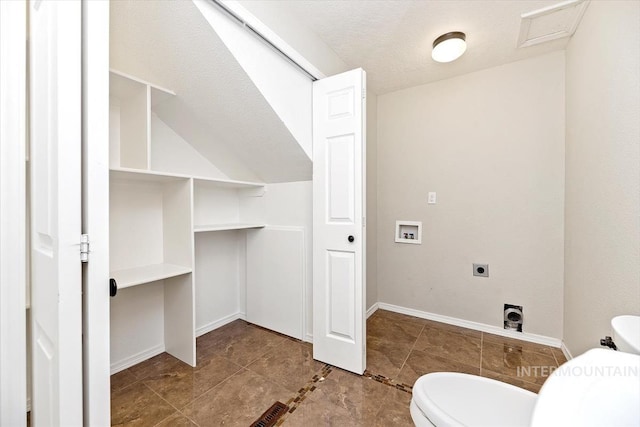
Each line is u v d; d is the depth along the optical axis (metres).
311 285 2.12
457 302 2.41
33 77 0.82
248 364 1.81
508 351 1.97
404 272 2.67
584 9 1.55
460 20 1.68
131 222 1.80
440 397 0.85
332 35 1.83
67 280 0.63
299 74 1.77
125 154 1.72
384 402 1.46
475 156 2.31
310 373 1.72
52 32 0.66
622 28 1.17
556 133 2.01
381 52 2.03
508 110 2.18
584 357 0.60
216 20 1.26
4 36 0.88
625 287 1.14
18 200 0.88
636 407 0.54
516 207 2.16
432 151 2.51
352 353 1.72
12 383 0.90
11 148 0.88
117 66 1.55
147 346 1.89
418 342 2.12
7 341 0.90
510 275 2.19
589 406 0.52
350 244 1.72
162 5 1.21
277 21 1.52
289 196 2.22
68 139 0.63
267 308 2.36
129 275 1.61
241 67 1.40
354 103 1.69
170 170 2.04
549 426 0.50
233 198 2.50
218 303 2.39
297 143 1.79
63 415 0.64
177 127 2.04
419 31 1.79
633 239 1.10
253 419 1.34
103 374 0.69
